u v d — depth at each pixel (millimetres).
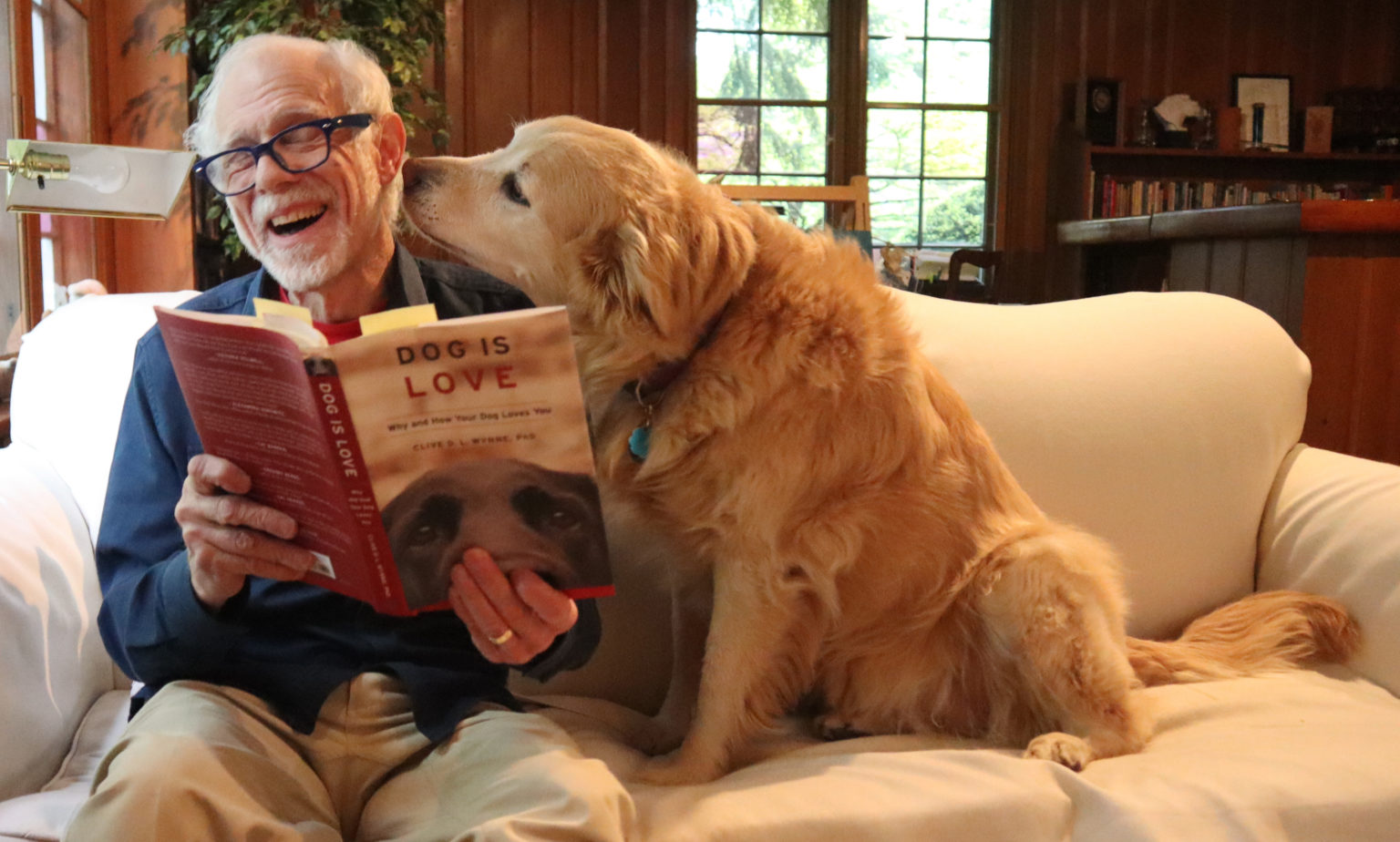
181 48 4125
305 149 1375
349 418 974
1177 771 1322
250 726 1215
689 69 6777
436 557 1069
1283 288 3045
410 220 1496
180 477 1350
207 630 1205
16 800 1286
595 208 1389
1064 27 7102
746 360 1390
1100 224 5031
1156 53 7180
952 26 7105
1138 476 1847
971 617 1567
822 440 1423
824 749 1489
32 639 1395
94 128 3990
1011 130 7152
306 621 1316
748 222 1507
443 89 6438
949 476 1554
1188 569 1869
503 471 1038
